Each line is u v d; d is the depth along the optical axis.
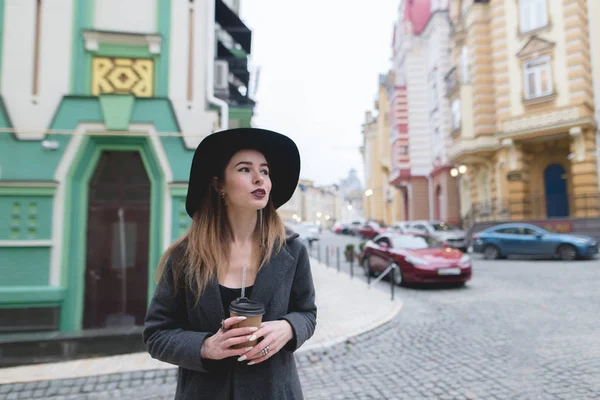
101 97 5.93
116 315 6.01
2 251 5.57
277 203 1.67
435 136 26.33
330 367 4.34
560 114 16.31
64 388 3.81
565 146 17.92
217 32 9.52
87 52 6.12
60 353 4.81
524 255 14.31
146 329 1.41
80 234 5.93
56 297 5.56
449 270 8.64
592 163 16.02
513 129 17.64
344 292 8.54
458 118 21.02
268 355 1.29
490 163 19.75
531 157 18.33
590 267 10.73
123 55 6.21
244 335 1.22
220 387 1.33
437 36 25.31
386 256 9.90
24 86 5.82
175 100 6.20
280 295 1.47
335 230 42.03
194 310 1.40
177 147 6.12
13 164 5.67
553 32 16.77
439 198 26.66
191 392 1.34
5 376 4.02
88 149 5.98
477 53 19.64
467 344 4.93
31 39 5.92
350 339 5.23
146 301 6.11
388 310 6.79
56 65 5.98
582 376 3.79
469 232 18.66
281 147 1.60
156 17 6.34
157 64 6.28
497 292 8.16
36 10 6.00
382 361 4.48
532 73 17.44
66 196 5.78
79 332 5.35
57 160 5.79
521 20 17.78
